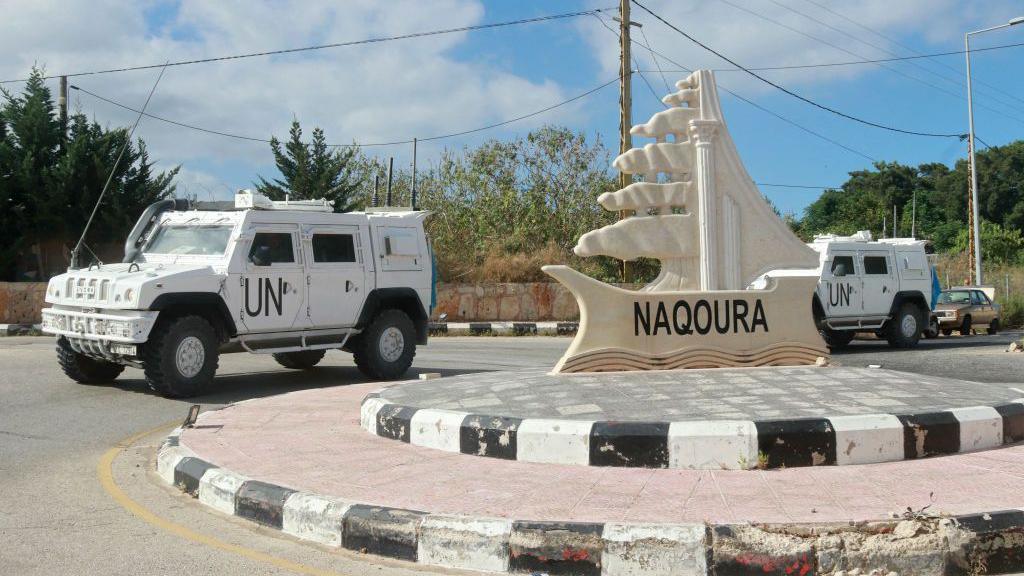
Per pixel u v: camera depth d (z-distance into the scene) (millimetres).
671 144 8562
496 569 3951
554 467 5176
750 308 8016
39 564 4098
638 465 5125
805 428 5094
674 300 7840
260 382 11320
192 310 9812
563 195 27781
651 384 6867
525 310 23594
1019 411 5762
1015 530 3807
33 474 6090
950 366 13180
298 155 26922
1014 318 26156
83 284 9945
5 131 22969
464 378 8148
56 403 9320
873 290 17188
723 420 5258
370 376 11680
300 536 4520
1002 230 47188
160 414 8703
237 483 5016
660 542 3768
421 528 4113
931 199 55500
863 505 4156
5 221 21656
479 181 28375
